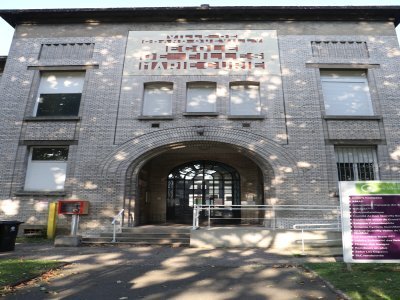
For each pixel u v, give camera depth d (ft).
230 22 50.67
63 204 41.09
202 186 55.57
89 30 50.80
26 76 48.52
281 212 41.78
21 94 47.57
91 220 42.04
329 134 44.42
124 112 46.14
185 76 47.80
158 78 47.83
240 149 44.93
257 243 35.81
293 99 46.06
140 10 50.11
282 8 49.44
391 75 47.06
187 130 45.09
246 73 47.60
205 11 50.11
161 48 49.44
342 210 23.65
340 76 48.34
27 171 45.29
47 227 41.60
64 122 45.91
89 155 44.29
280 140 44.29
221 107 46.06
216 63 48.32
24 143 45.29
